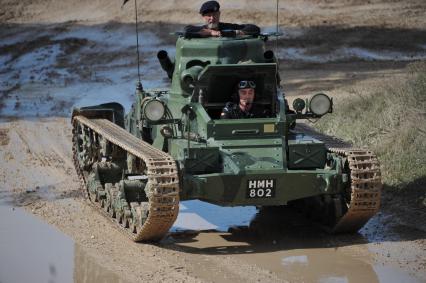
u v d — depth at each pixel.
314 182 16.53
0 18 61.09
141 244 16.95
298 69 41.94
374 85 32.25
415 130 22.56
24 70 44.47
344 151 16.69
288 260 15.91
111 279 14.71
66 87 38.84
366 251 16.33
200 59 17.97
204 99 17.62
